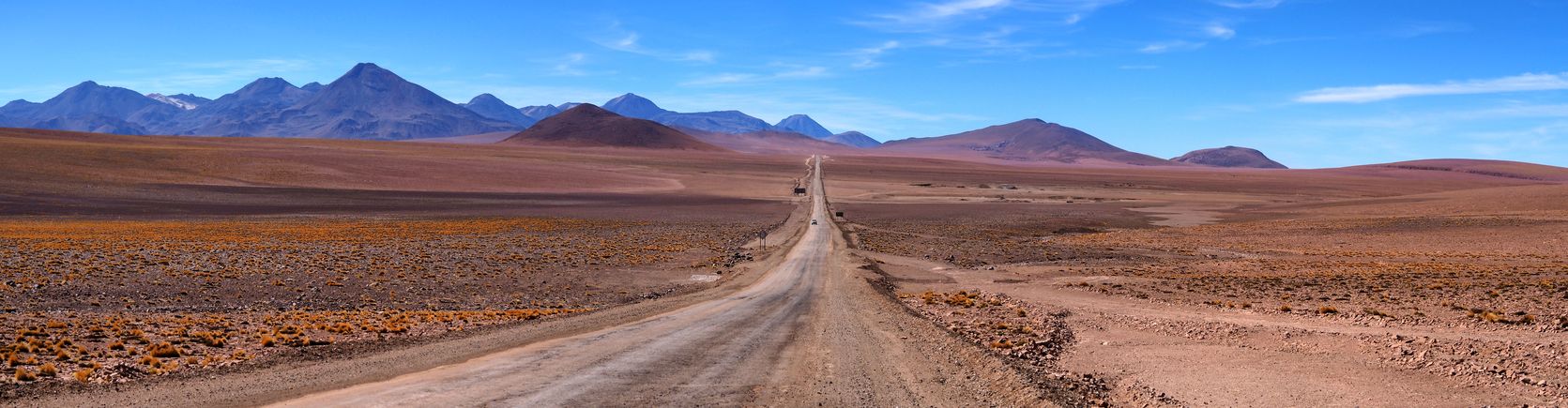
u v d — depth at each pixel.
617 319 26.97
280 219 90.44
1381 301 29.16
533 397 14.02
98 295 33.69
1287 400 14.91
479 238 69.06
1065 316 27.92
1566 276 36.78
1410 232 79.44
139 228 72.31
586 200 133.25
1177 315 27.14
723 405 13.67
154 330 21.91
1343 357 18.50
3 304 30.20
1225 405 14.70
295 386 14.81
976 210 124.31
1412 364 17.27
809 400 14.16
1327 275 41.47
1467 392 14.92
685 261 56.78
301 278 41.22
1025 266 54.81
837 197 154.00
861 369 17.31
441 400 13.68
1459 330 21.53
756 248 68.31
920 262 58.81
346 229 75.69
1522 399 14.23
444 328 24.02
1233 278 41.25
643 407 13.43
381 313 29.12
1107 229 97.06
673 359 18.23
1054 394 15.02
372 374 16.06
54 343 19.17
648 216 105.94
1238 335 22.11
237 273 41.53
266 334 21.38
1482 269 42.47
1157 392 15.76
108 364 16.88
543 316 28.27
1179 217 112.88
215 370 16.41
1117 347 21.12
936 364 18.00
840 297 35.19
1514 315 23.75
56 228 69.06
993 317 28.39
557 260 54.22
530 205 119.38
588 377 15.91
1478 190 127.25
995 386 15.66
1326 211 114.12
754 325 25.02
